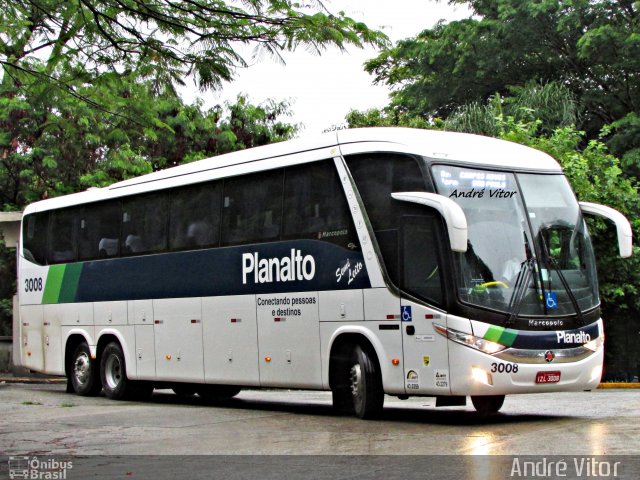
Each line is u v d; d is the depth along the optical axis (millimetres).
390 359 12680
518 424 12000
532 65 38344
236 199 15523
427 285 12273
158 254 17188
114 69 10750
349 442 10555
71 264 19531
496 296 12117
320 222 13836
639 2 34156
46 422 13727
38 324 20422
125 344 17875
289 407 16156
